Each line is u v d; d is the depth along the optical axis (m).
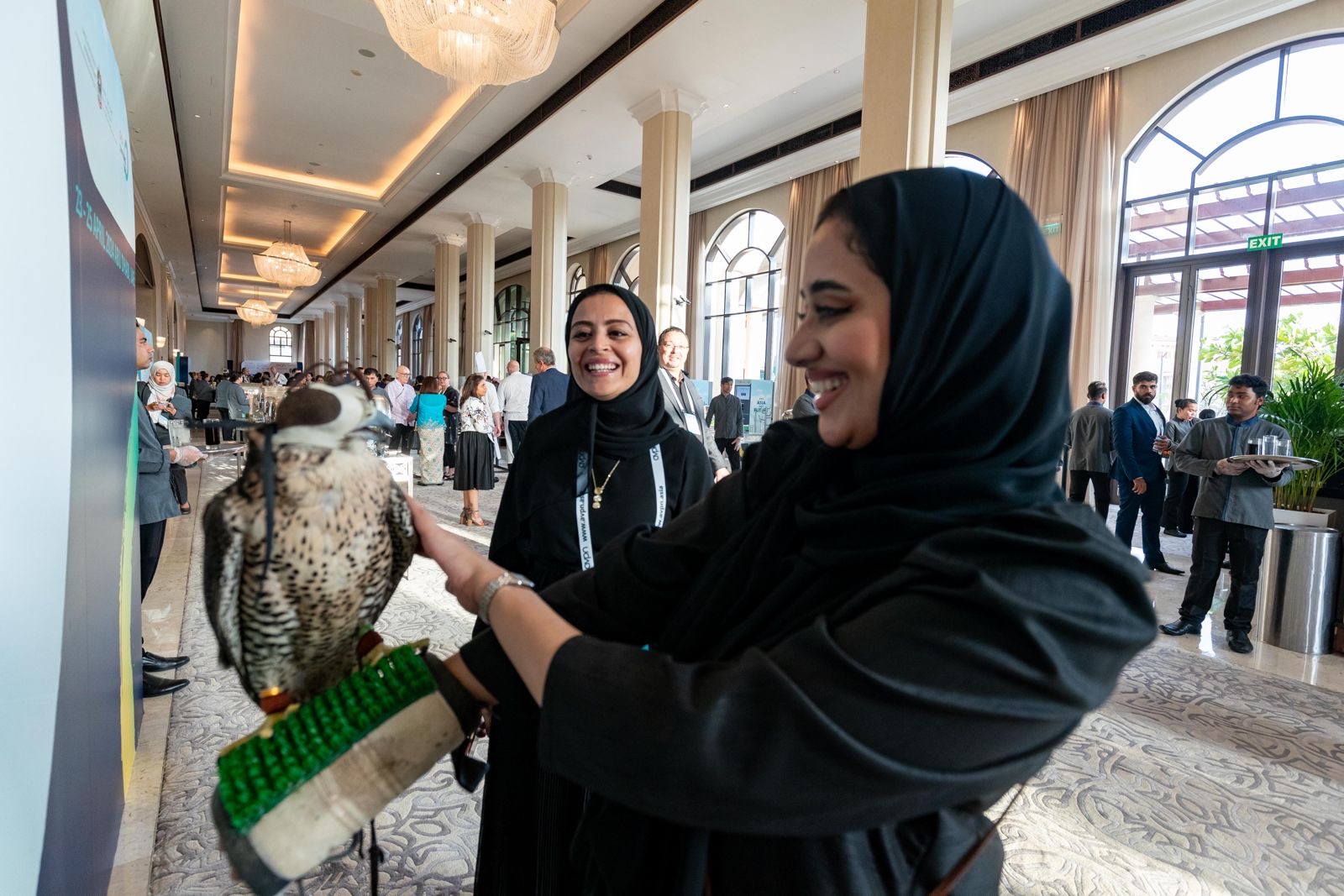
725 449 9.65
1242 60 6.75
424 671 0.61
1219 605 4.60
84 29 1.39
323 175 13.19
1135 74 7.43
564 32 7.50
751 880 0.57
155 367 4.32
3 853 0.86
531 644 0.56
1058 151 7.99
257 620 0.56
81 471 1.34
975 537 0.47
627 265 15.76
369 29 7.70
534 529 1.44
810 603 0.55
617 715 0.49
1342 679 3.38
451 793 2.24
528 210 13.43
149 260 14.46
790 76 7.85
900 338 0.54
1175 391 7.54
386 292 21.47
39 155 1.05
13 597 0.92
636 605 0.77
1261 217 6.82
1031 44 7.70
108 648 1.66
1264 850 2.05
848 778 0.45
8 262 0.93
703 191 12.70
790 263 11.40
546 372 6.64
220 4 6.93
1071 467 6.12
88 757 1.41
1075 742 2.68
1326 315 6.48
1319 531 3.73
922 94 5.10
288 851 0.53
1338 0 6.12
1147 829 2.13
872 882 0.54
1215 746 2.67
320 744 0.56
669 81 7.98
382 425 0.61
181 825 1.98
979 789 0.48
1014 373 0.53
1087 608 0.46
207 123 9.82
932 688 0.44
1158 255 7.59
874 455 0.58
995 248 0.53
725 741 0.46
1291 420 4.00
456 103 9.73
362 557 0.58
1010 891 1.85
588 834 0.68
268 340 36.44
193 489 7.55
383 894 1.77
